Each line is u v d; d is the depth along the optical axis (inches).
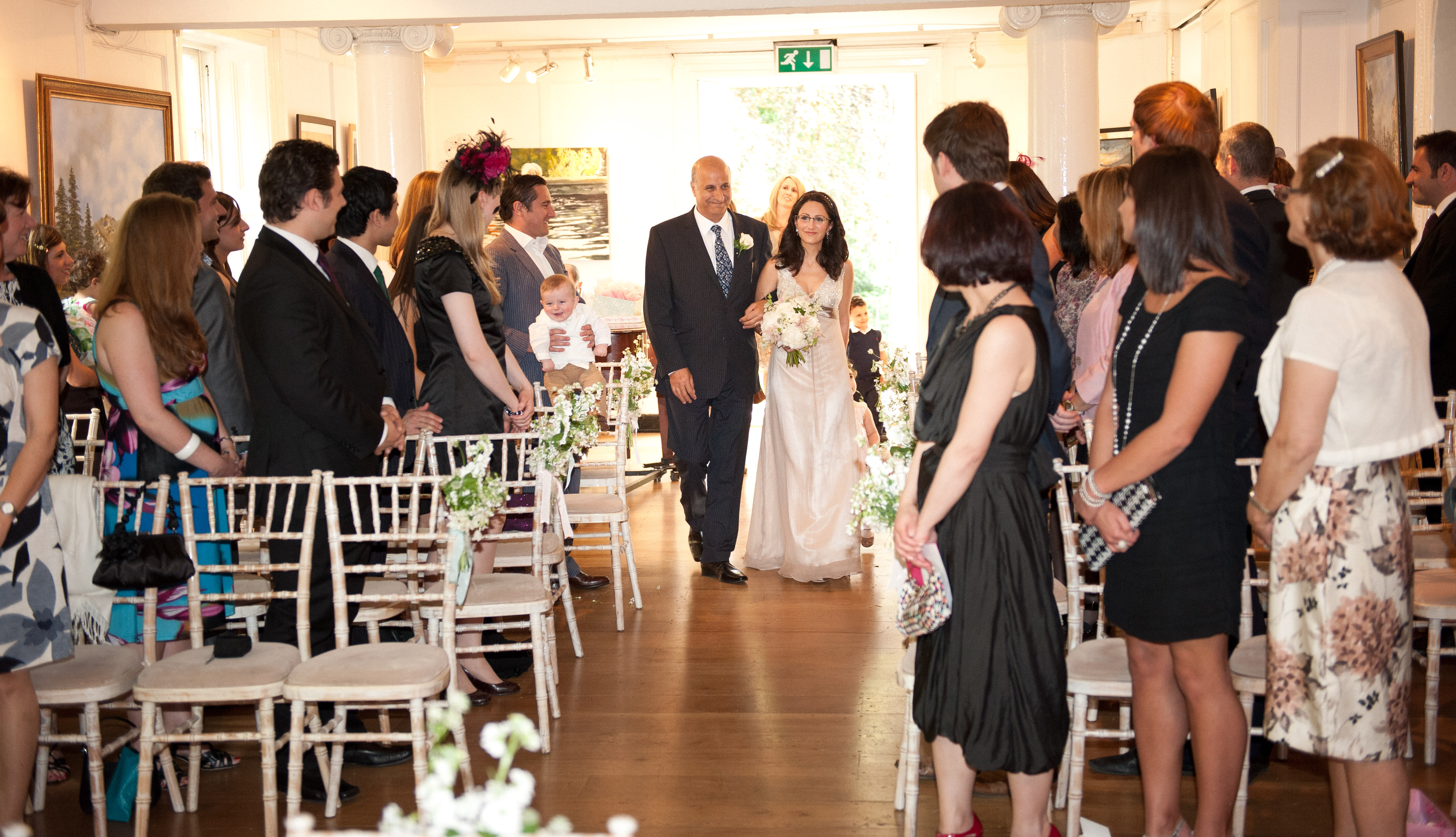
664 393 221.9
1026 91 418.3
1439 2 230.4
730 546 218.5
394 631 169.2
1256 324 117.6
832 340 215.8
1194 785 124.3
